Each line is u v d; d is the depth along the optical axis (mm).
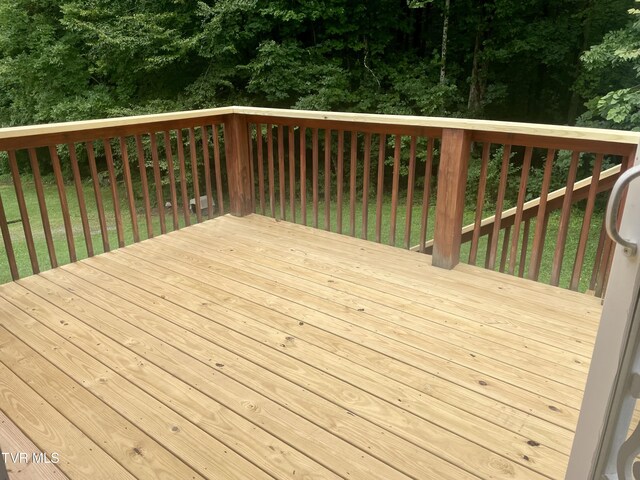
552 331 2434
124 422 1783
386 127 3314
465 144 2930
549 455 1645
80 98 9578
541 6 9430
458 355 2219
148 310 2609
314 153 3820
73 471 1564
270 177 4148
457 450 1666
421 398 1927
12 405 1869
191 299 2734
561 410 1864
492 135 2932
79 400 1899
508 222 3453
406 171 9930
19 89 10773
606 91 8672
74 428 1752
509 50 9438
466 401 1913
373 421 1799
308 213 9102
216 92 9234
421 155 9336
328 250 3486
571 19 9195
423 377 2059
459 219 3125
